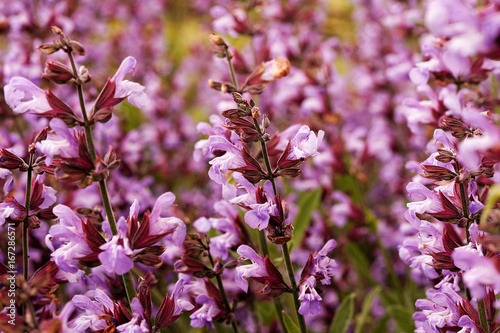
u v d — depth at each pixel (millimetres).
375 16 1053
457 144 502
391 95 938
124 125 802
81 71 480
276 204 490
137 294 492
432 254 486
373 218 685
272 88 792
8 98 482
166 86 1009
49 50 480
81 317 488
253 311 609
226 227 544
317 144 487
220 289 534
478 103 575
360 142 747
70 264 472
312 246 687
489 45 421
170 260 577
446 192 492
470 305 484
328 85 761
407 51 812
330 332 587
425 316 505
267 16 917
